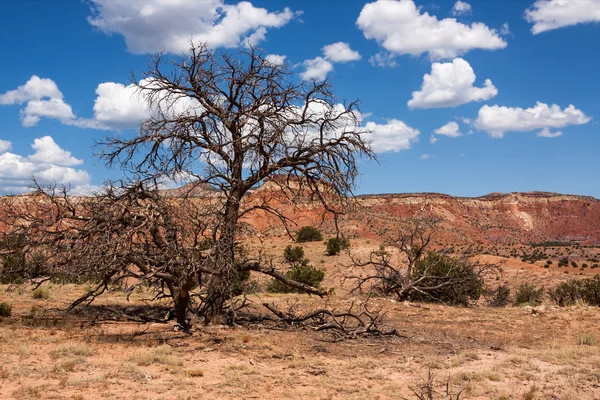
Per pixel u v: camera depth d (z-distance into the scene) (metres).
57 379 9.55
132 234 13.70
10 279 21.48
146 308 18.91
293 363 11.65
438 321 19.08
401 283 25.72
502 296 32.12
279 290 28.62
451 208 155.62
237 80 15.20
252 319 17.22
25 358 10.81
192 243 14.36
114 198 14.17
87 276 14.00
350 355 12.94
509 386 10.39
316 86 15.45
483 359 12.88
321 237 61.62
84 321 15.61
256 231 15.78
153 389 9.23
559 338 16.17
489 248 121.50
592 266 84.50
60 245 13.99
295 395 9.38
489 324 18.58
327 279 39.56
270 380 10.34
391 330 16.19
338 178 15.42
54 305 18.69
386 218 89.44
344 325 16.22
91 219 13.95
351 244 55.66
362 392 9.70
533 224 166.62
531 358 12.94
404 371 11.48
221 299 15.73
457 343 14.96
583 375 11.19
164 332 14.34
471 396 9.76
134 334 13.80
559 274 46.75
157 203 14.14
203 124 15.29
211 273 14.16
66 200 14.48
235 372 10.75
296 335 15.03
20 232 14.25
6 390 8.72
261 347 13.12
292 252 45.81
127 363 10.73
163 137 14.77
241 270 15.72
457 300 26.78
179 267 13.78
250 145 14.80
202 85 15.19
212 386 9.70
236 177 15.30
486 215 163.88
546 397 9.73
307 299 23.88
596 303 27.12
